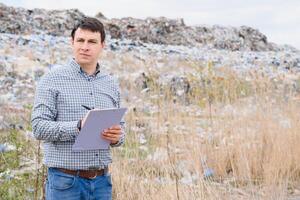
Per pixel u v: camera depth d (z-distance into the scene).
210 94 9.12
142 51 24.58
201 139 8.00
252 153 7.49
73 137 3.95
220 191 6.27
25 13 30.77
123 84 12.98
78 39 4.12
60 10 32.78
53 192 4.09
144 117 9.35
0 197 6.18
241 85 9.85
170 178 6.24
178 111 8.76
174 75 15.12
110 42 26.30
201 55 25.66
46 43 20.81
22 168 7.13
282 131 8.03
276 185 6.46
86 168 4.08
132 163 6.68
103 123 3.91
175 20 37.53
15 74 14.90
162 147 7.63
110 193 4.30
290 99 9.35
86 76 4.15
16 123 9.00
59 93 4.05
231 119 8.34
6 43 20.52
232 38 39.25
